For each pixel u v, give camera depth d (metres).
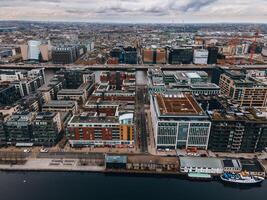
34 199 191.38
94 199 191.62
